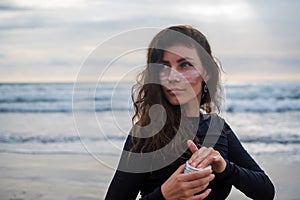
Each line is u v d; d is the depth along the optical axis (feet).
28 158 29.35
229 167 6.37
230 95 60.85
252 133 41.50
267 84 60.49
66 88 59.88
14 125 45.39
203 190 6.24
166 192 5.76
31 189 22.40
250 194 6.69
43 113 54.44
